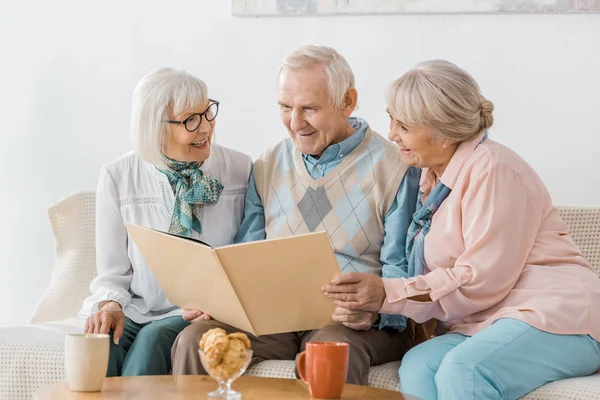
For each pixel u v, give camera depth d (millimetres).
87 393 1678
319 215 2439
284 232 2463
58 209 2920
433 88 2186
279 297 1980
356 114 3113
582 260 2191
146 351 2219
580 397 1898
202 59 3236
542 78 2949
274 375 2150
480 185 2148
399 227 2379
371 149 2467
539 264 2166
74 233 2916
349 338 2152
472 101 2209
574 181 2934
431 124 2191
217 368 1630
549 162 2953
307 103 2357
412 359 2061
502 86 2979
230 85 3221
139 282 2488
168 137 2418
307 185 2467
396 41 3066
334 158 2467
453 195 2207
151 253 2141
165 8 3260
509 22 2965
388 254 2379
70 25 3338
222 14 3213
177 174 2496
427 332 2432
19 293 3400
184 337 2115
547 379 1996
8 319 3404
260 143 3203
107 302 2383
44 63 3361
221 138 3232
